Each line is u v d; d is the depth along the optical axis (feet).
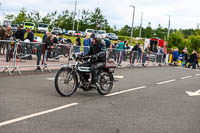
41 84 31.07
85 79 26.55
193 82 44.04
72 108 21.54
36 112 19.61
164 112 22.30
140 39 209.15
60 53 44.19
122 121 18.95
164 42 149.59
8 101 22.11
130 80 40.57
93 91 29.86
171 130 17.70
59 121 17.95
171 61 90.12
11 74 36.14
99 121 18.60
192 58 83.82
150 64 74.08
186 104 26.04
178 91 33.63
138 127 17.85
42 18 218.59
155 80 43.06
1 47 34.83
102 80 27.78
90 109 21.66
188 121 20.08
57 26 220.64
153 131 17.25
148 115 21.01
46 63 41.98
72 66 25.84
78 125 17.42
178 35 152.15
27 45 38.58
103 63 27.27
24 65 38.50
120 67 59.52
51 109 20.74
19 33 49.78
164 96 29.53
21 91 26.37
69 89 26.61
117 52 57.41
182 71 65.46
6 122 16.84
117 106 23.32
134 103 24.95
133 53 63.72
